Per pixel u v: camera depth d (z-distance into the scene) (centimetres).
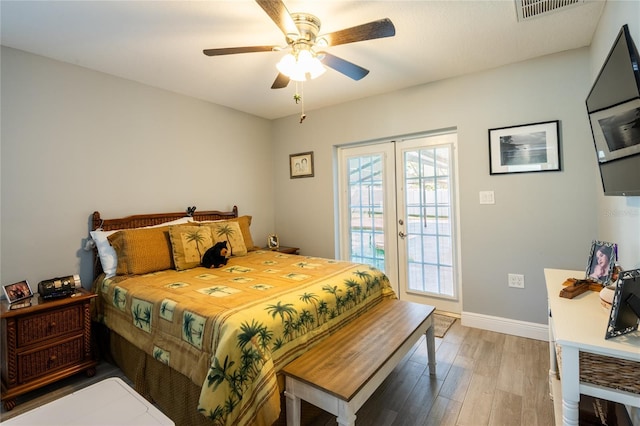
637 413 139
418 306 226
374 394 193
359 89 329
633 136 128
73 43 223
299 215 417
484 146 285
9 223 223
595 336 111
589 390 109
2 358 195
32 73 234
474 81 288
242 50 189
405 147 349
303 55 185
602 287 153
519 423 167
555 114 254
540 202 262
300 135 411
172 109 322
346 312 202
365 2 184
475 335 276
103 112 271
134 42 224
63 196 249
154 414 71
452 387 200
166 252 262
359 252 389
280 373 148
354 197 389
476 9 193
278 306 166
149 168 303
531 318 269
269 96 343
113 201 277
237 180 390
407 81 309
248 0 179
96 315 240
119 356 221
